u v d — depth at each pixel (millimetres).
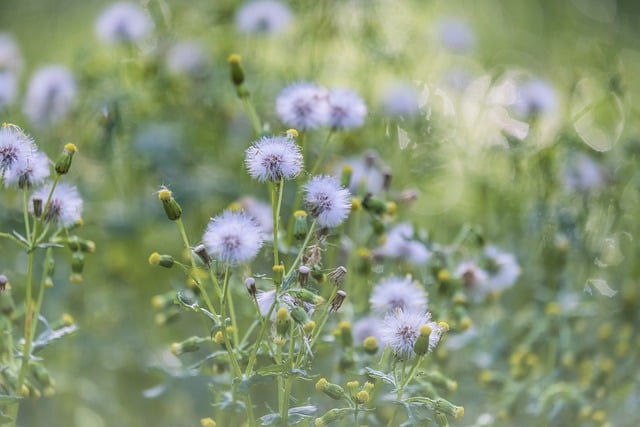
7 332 703
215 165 872
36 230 687
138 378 840
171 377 724
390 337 667
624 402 773
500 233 846
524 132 848
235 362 667
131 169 871
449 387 705
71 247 709
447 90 868
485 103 854
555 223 815
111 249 874
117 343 845
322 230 684
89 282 866
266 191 827
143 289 871
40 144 861
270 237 736
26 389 703
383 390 730
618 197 826
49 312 830
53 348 830
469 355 792
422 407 694
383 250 742
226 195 841
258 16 858
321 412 730
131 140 860
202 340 693
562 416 752
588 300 814
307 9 877
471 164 862
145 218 865
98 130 871
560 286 815
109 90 869
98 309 864
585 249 823
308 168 817
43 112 851
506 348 788
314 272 678
